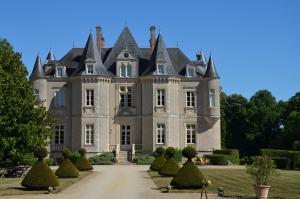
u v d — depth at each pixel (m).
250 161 61.00
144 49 72.12
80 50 70.69
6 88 36.97
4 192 28.52
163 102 66.19
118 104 67.31
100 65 66.81
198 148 67.31
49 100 67.06
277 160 52.16
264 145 96.81
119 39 70.69
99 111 65.62
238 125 100.38
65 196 27.06
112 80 67.50
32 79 66.75
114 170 49.19
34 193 28.27
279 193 27.19
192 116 67.50
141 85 67.12
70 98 67.00
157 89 66.12
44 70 69.69
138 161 61.59
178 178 29.89
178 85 67.50
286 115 90.12
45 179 29.45
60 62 68.38
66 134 66.62
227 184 32.72
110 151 65.94
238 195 26.41
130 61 67.81
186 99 67.81
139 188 31.17
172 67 67.31
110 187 31.97
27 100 38.62
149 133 66.06
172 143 66.00
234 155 62.31
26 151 39.94
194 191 28.77
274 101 102.38
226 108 102.38
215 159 60.47
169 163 40.22
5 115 36.88
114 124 67.06
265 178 25.47
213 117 67.00
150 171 46.44
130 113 66.94
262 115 96.31
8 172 40.81
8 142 36.78
